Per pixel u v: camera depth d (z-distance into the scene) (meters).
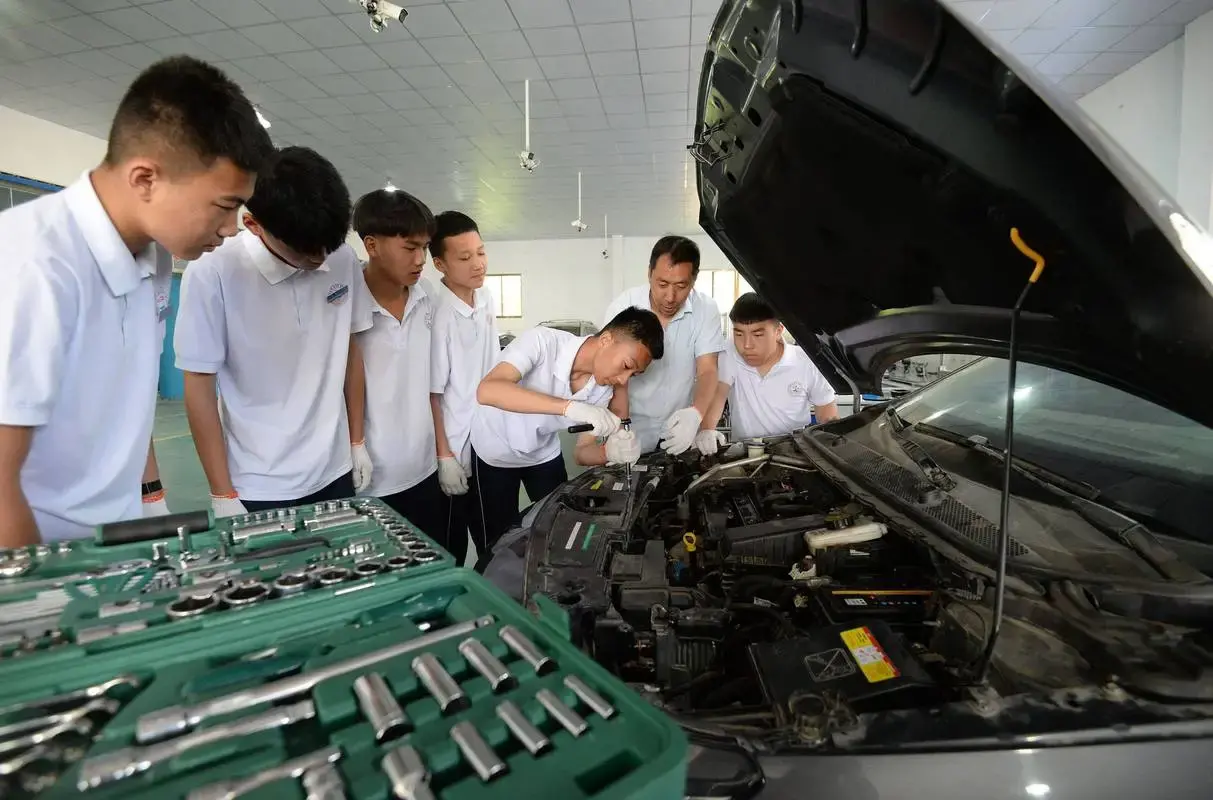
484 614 0.69
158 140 0.88
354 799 0.44
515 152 6.91
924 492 1.25
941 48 0.70
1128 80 4.83
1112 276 0.75
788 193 1.19
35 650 0.60
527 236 12.33
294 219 1.25
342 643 0.64
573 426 1.81
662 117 5.85
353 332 1.77
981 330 1.13
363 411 1.88
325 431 1.63
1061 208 0.72
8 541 0.88
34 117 5.92
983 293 1.04
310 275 1.52
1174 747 0.70
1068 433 1.33
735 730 0.76
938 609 1.04
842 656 0.88
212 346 1.42
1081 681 0.79
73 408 1.03
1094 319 0.86
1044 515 1.09
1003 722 0.73
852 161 1.00
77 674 0.57
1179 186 4.36
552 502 1.49
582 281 12.66
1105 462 1.20
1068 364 1.02
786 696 0.83
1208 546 0.94
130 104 0.89
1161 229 0.63
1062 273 0.83
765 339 2.35
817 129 0.98
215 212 0.98
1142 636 0.81
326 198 1.27
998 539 1.05
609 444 1.74
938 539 1.10
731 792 0.65
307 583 0.72
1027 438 1.39
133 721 0.52
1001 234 0.88
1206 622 0.81
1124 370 0.91
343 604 0.70
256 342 1.47
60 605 0.68
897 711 0.76
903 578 1.18
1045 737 0.71
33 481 1.04
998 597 0.82
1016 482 1.22
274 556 0.81
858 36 0.77
